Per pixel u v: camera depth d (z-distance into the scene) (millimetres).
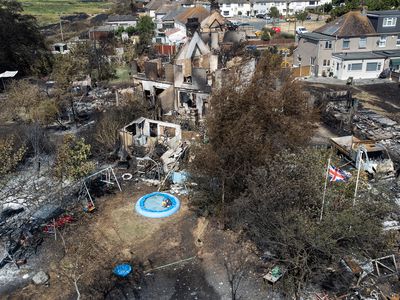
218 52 38688
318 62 49125
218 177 20188
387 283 16109
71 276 16703
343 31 48562
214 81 30234
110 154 27781
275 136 20172
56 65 40594
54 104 34281
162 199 22312
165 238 19375
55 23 92500
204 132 27031
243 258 17875
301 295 15586
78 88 42250
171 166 24891
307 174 16234
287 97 22594
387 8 75812
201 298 15828
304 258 14961
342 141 26641
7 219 21000
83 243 19000
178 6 88812
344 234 14406
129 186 24250
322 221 14695
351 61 47094
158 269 17422
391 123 31578
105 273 17125
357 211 14789
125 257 18094
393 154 26734
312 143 28203
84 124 33781
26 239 19000
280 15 105188
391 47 50344
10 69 53562
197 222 20516
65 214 21156
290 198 15570
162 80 34469
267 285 16266
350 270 16500
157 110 33062
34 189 23422
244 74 27656
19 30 55125
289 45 61844
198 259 17969
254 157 19062
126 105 33062
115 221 20672
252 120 19766
